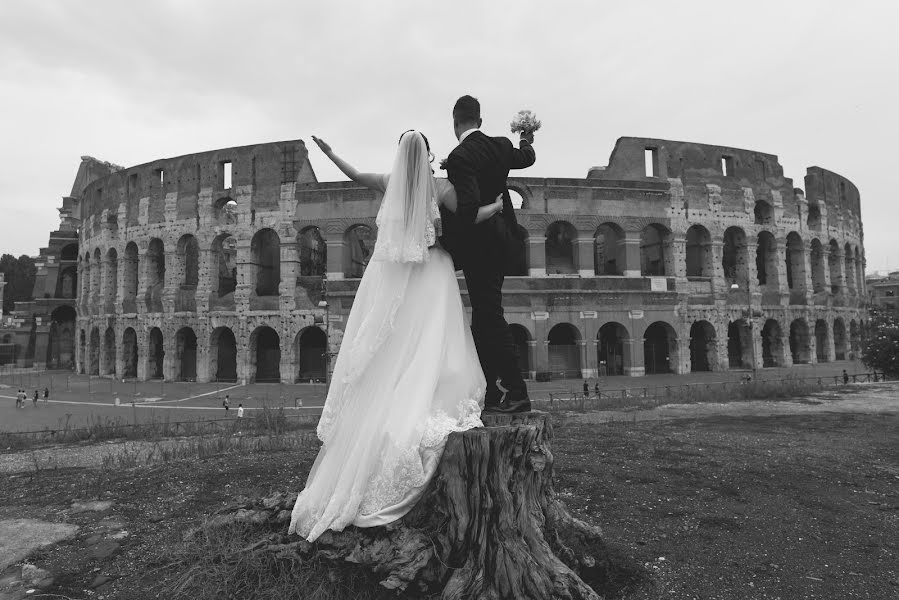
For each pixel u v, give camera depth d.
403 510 4.88
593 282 44.28
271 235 50.75
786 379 36.59
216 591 5.38
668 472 12.40
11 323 92.62
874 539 8.30
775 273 50.34
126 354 51.56
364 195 44.22
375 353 5.21
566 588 4.98
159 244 50.97
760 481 11.66
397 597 4.90
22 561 7.29
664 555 7.52
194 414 30.55
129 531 8.35
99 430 23.16
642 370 44.72
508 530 5.04
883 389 34.12
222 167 47.94
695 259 50.22
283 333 44.56
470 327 5.96
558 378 44.31
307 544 5.32
